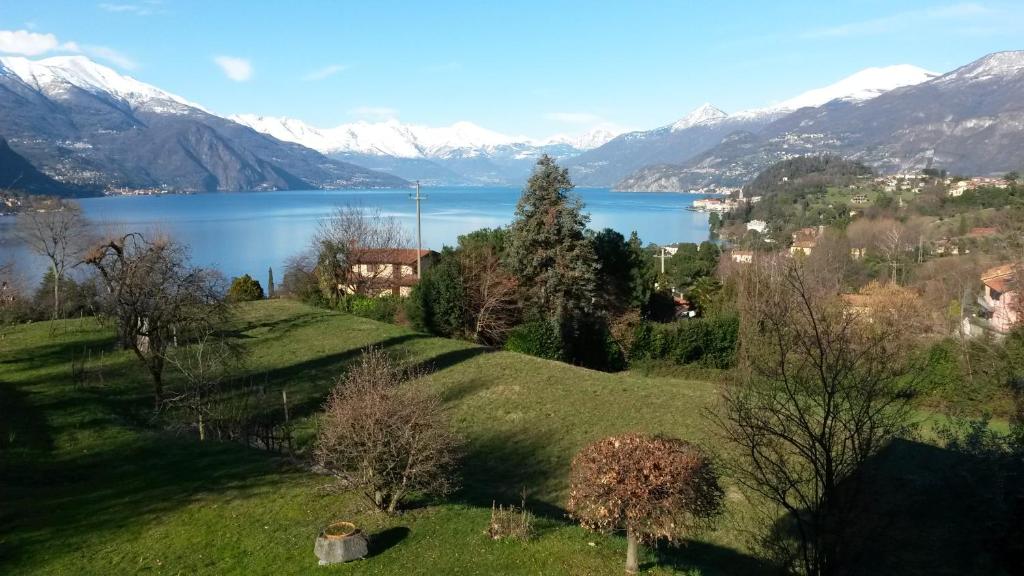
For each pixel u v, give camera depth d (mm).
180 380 27641
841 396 10766
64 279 47469
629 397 28219
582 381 30578
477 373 31516
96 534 13461
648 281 49375
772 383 11992
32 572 11938
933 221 73500
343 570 11594
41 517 14234
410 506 14734
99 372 28609
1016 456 13430
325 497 14938
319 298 53844
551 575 11359
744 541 15203
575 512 11766
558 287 40906
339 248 55125
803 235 79812
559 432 23891
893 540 13828
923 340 30016
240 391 27297
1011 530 13359
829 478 10250
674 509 10508
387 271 61562
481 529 13273
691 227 175000
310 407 25547
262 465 17656
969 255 48000
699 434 23047
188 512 14438
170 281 23766
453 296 42094
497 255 45812
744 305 32469
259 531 13375
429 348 36344
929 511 14602
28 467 17422
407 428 13984
